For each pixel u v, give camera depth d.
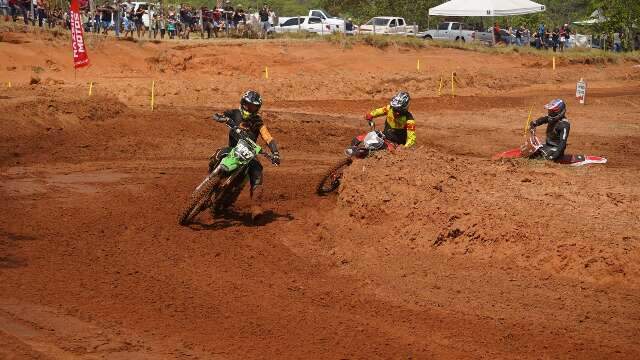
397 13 83.94
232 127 14.84
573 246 12.48
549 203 14.02
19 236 13.76
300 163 22.58
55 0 50.69
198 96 37.12
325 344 9.80
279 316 10.70
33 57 40.78
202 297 11.30
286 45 52.41
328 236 14.37
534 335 10.23
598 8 80.12
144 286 11.63
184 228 14.77
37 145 21.95
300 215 15.88
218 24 55.97
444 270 12.66
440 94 44.12
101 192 17.31
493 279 12.25
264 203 16.86
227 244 13.89
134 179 18.86
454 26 69.81
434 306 11.23
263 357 9.35
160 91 36.47
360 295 11.66
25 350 9.16
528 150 18.62
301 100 39.97
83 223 14.75
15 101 23.81
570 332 10.33
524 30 72.19
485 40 69.06
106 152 22.06
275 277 12.34
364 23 75.62
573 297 11.50
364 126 30.05
